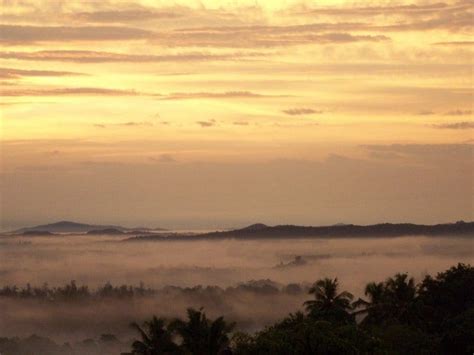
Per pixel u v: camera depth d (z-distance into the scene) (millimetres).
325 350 88938
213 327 108875
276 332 92625
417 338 111250
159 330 118250
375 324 132750
